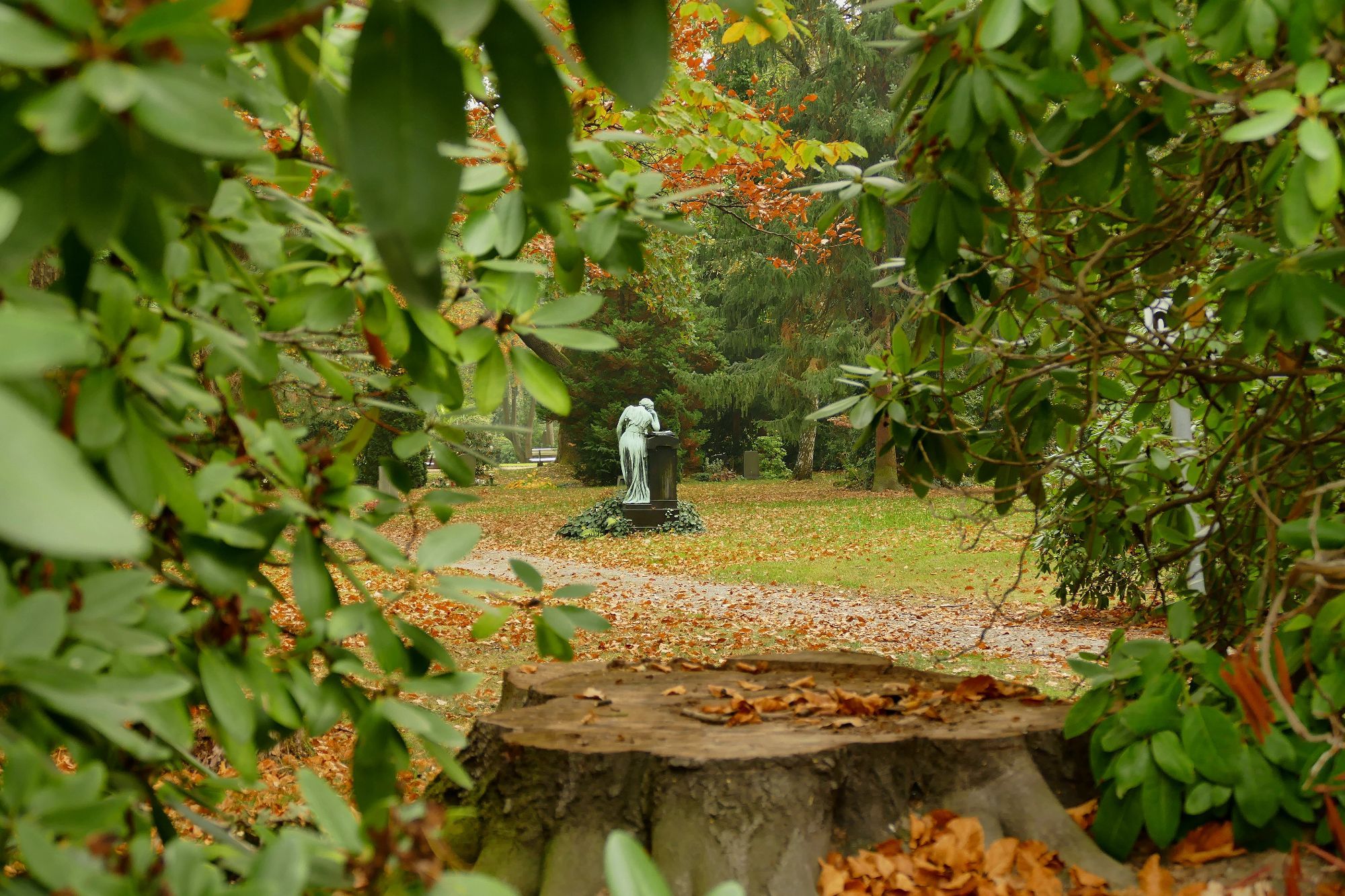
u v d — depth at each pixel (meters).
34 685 1.00
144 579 1.23
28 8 0.66
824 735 3.46
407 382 2.09
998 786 3.37
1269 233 3.26
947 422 3.57
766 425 32.69
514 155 1.80
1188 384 4.20
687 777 3.20
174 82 0.67
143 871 1.10
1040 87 2.18
